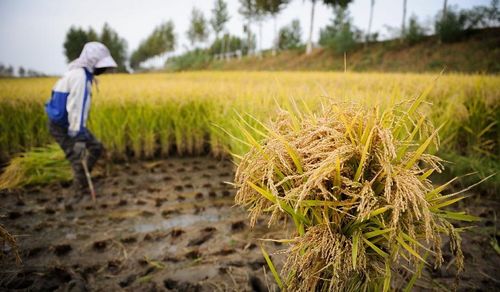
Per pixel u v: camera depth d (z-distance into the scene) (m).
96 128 5.53
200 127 6.01
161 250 2.89
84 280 2.45
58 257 2.79
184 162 5.69
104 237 3.14
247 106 5.06
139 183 4.63
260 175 1.52
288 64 40.09
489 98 5.21
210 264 2.65
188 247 2.94
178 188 4.38
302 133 1.47
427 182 1.41
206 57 57.38
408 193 1.15
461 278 2.43
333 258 1.26
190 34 56.25
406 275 2.39
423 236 1.39
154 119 5.78
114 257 2.79
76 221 3.48
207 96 6.66
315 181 1.23
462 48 27.53
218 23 51.41
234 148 4.61
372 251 1.42
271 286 2.33
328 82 11.03
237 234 3.14
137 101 6.33
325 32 43.66
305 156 1.43
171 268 2.61
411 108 1.36
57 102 3.86
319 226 1.37
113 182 4.64
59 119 3.93
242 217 3.55
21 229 3.29
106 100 6.22
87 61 3.87
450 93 6.54
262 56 47.53
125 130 5.89
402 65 28.91
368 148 1.34
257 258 2.71
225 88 7.75
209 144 6.22
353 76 13.56
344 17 42.28
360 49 35.72
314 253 1.39
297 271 1.49
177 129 5.91
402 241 1.24
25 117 6.00
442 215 1.34
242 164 1.53
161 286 2.38
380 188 1.34
